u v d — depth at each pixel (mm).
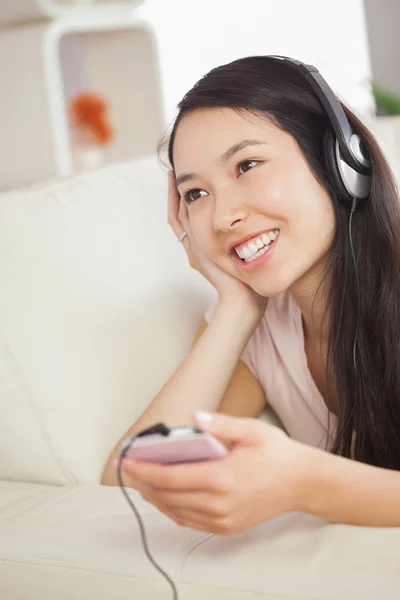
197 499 875
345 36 4457
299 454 911
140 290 1435
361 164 1258
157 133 3619
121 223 1474
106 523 1062
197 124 1257
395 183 1329
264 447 883
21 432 1298
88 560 986
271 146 1235
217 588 902
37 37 3197
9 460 1313
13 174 3377
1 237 1327
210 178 1256
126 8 3467
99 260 1405
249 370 1530
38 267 1336
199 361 1342
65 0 3312
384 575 851
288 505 917
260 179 1231
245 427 883
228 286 1393
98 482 1281
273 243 1262
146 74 3592
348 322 1318
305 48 4543
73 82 3695
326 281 1329
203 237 1312
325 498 929
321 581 861
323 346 1424
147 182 1580
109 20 3408
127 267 1438
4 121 3354
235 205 1245
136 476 880
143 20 3525
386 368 1306
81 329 1338
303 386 1464
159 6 4535
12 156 3365
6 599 1048
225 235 1274
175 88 4613
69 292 1348
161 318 1442
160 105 3594
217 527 896
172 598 929
